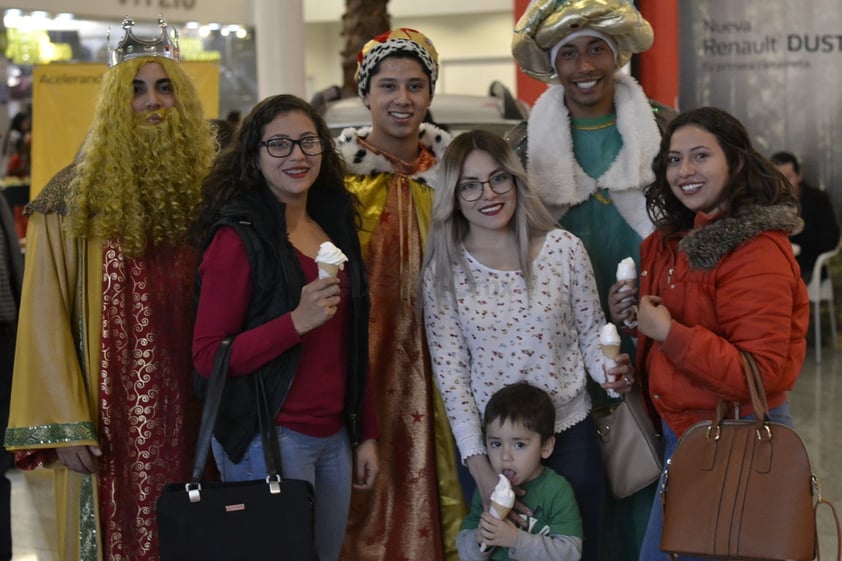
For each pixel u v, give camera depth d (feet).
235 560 8.65
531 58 12.03
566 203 11.34
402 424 11.41
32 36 30.50
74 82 23.86
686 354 8.81
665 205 9.81
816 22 27.30
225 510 8.68
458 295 10.42
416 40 11.25
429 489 11.43
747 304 8.79
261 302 9.17
